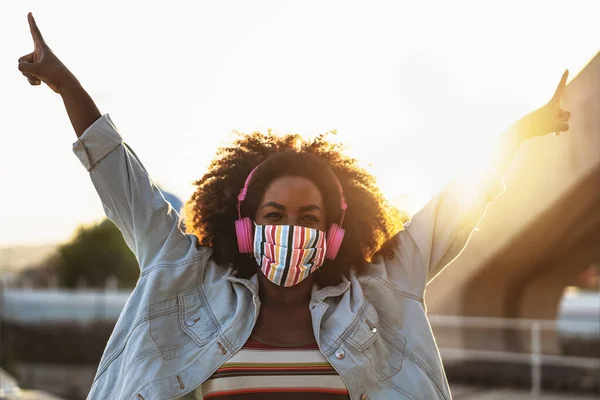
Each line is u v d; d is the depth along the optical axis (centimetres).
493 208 1335
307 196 294
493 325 1427
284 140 333
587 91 1136
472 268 1399
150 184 311
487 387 1245
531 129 322
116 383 291
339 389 284
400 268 317
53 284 3984
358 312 296
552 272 1472
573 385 1201
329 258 302
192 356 288
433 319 1454
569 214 1248
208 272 308
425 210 325
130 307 302
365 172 328
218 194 317
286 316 295
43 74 296
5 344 1806
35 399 827
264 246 288
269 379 281
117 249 4000
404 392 293
